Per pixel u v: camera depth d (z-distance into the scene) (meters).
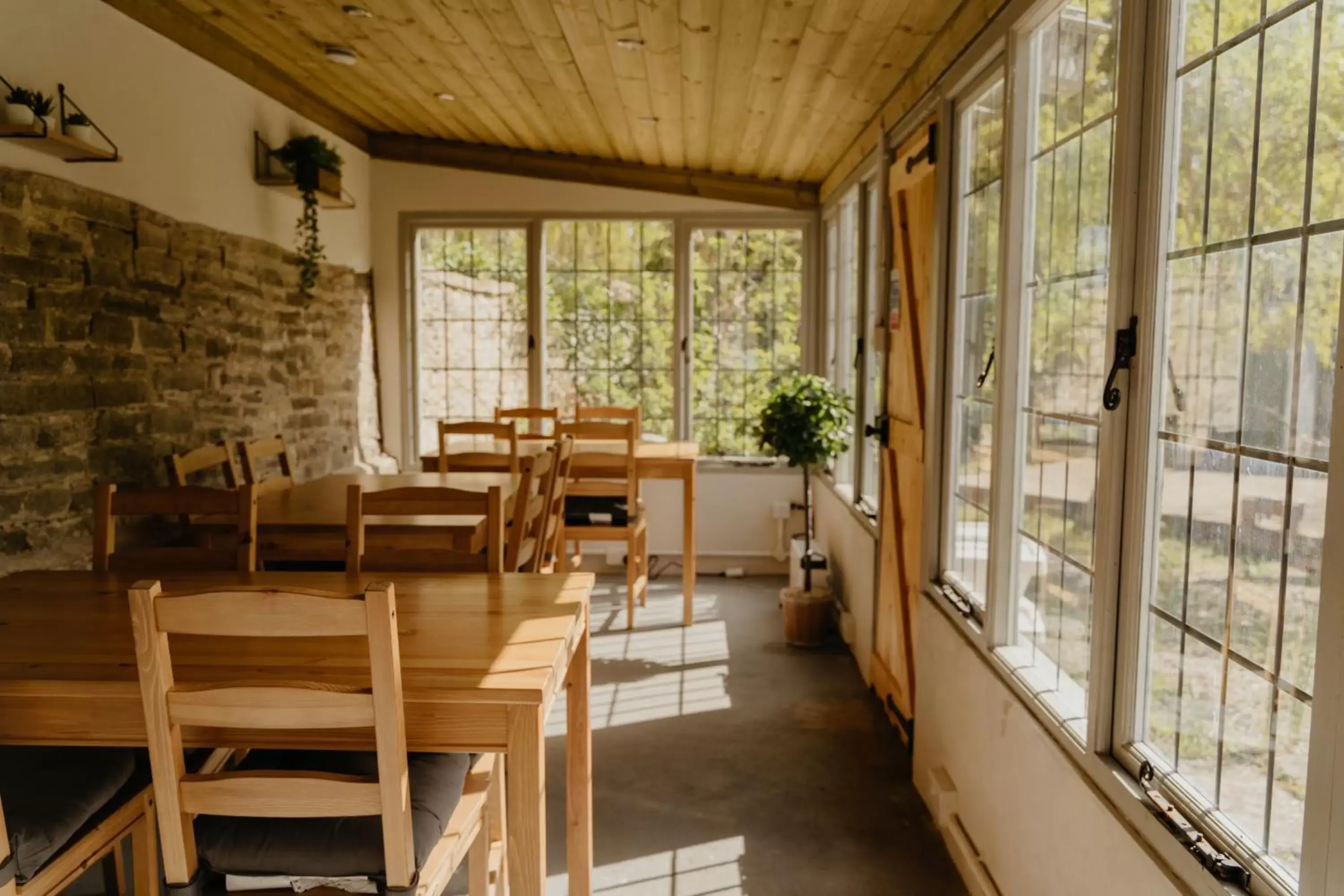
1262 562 1.40
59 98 3.37
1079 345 2.13
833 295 6.16
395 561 2.88
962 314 3.14
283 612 1.63
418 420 6.68
